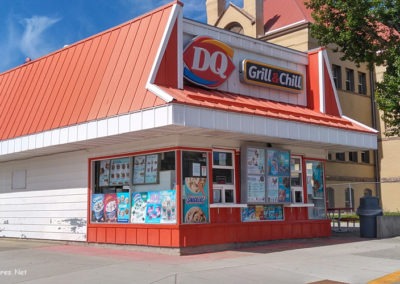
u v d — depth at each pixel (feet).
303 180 51.98
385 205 105.50
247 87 48.73
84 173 49.14
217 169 44.14
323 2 67.67
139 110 37.47
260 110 42.86
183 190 41.06
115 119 39.40
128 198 44.80
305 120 46.03
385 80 63.10
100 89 42.96
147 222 42.93
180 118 35.55
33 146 47.83
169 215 41.24
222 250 43.01
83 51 48.80
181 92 38.88
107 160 47.37
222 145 44.29
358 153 105.50
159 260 37.42
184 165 41.45
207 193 42.93
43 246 48.73
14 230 57.16
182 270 32.78
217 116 38.09
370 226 55.21
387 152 106.63
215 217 43.21
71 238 49.73
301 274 31.86
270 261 36.83
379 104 63.62
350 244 48.39
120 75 41.81
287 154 48.70
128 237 44.14
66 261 37.68
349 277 31.12
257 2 100.22
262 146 46.98
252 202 44.91
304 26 92.53
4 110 55.83
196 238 41.24
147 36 41.88
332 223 75.20
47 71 52.60
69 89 46.93
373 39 67.05
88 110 42.57
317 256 39.63
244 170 44.93
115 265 35.22
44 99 49.78
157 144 42.37
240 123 39.81
